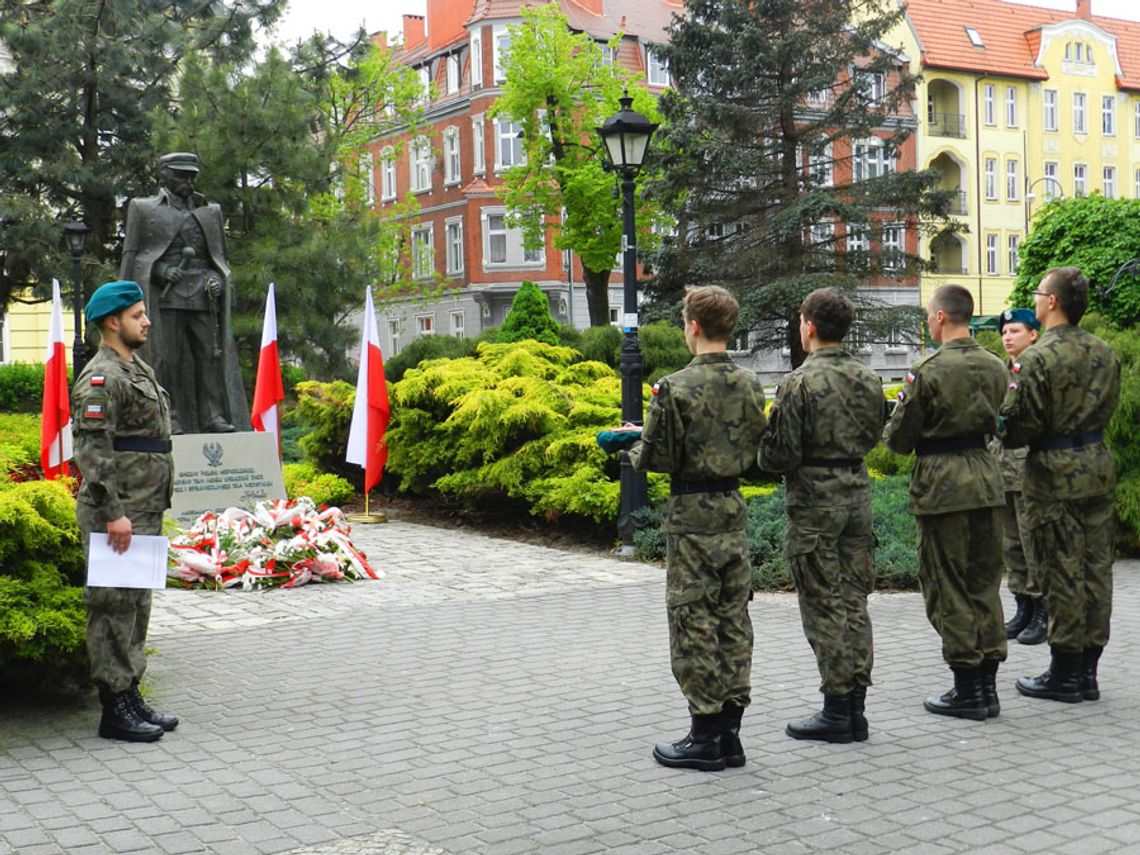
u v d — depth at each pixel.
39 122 27.72
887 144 34.81
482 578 11.02
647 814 5.02
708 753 5.58
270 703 6.82
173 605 9.75
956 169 60.03
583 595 10.15
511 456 13.80
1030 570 8.20
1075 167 63.88
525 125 39.31
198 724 6.42
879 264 33.81
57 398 12.80
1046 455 6.77
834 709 6.02
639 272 45.09
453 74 56.97
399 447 15.62
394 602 9.88
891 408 6.44
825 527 5.99
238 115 26.75
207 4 31.64
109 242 30.02
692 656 5.56
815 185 34.12
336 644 8.32
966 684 6.45
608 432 6.03
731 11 33.12
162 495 6.30
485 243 53.84
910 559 10.37
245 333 25.52
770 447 6.00
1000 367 6.47
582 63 38.25
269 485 12.91
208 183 26.55
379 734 6.21
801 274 32.22
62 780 5.52
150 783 5.47
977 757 5.76
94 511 6.04
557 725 6.34
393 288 42.72
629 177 12.23
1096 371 6.79
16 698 6.97
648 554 12.02
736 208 33.78
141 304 6.29
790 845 4.68
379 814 5.06
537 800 5.21
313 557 10.73
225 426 13.67
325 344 26.91
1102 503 6.82
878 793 5.26
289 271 26.61
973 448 6.42
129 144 28.52
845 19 33.66
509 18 53.00
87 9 27.97
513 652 8.03
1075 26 63.34
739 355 45.38
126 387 6.14
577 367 16.38
